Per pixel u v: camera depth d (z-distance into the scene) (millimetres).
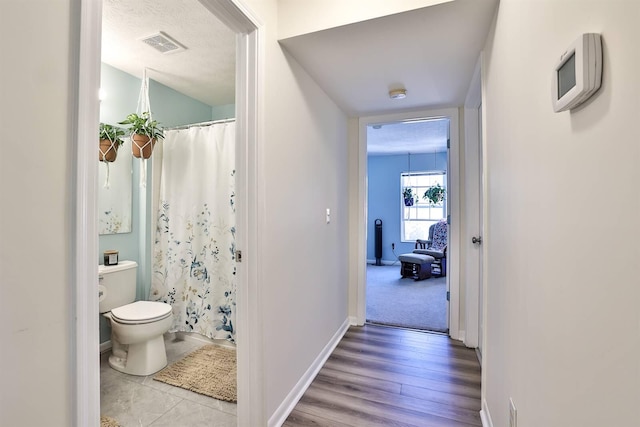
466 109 2611
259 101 1484
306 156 2066
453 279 2787
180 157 2729
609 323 527
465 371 2205
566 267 686
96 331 723
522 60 1008
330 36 1634
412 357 2426
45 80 640
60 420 665
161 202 2779
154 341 2197
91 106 711
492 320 1511
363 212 3104
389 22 1521
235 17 1381
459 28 1565
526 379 961
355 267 3146
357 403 1845
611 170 520
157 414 1747
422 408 1792
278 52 1684
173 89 2973
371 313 3496
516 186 1075
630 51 466
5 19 583
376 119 3035
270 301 1600
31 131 619
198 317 2660
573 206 656
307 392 1960
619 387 500
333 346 2604
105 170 2527
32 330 623
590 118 586
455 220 2775
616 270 506
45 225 642
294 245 1880
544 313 814
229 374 2145
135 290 2580
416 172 6914
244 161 1488
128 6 1773
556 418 736
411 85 2293
